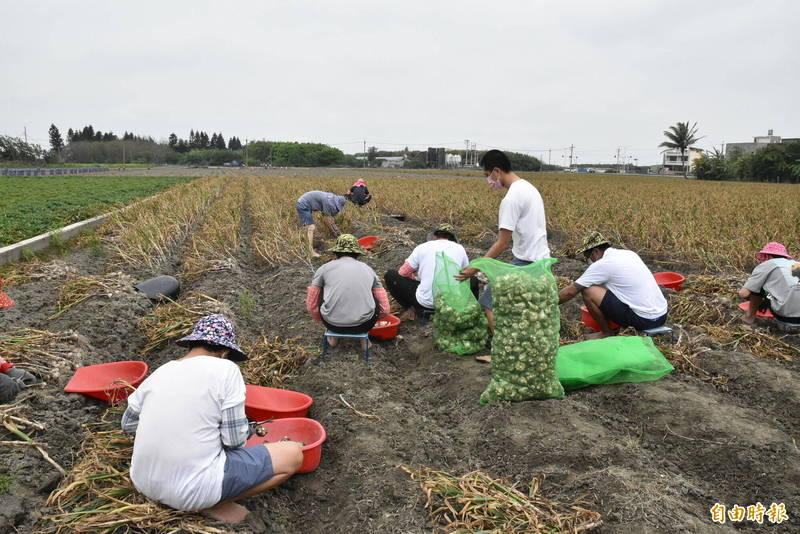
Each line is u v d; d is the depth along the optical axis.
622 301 5.76
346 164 119.69
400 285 7.15
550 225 14.80
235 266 10.05
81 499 3.62
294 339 6.59
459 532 3.21
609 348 5.24
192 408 3.22
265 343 6.31
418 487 3.72
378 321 6.91
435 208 18.12
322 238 13.43
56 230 12.60
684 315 7.35
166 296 7.92
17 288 7.93
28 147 84.69
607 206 17.52
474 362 5.78
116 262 10.29
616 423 4.62
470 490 3.58
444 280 6.04
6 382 4.53
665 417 4.58
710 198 22.28
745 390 5.18
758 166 65.62
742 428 4.29
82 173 62.28
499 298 4.80
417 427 4.61
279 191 26.80
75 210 17.50
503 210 5.67
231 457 3.39
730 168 69.38
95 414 4.79
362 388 5.26
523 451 4.15
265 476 3.47
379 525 3.41
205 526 3.24
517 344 4.73
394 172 74.56
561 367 5.15
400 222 17.05
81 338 5.99
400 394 5.35
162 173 65.06
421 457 4.16
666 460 4.10
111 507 3.43
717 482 3.87
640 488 3.55
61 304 7.30
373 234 13.72
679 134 97.75
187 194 23.56
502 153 5.75
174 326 6.64
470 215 16.22
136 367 5.29
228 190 28.28
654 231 13.29
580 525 3.26
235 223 13.77
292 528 3.64
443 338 6.08
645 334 6.29
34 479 3.73
